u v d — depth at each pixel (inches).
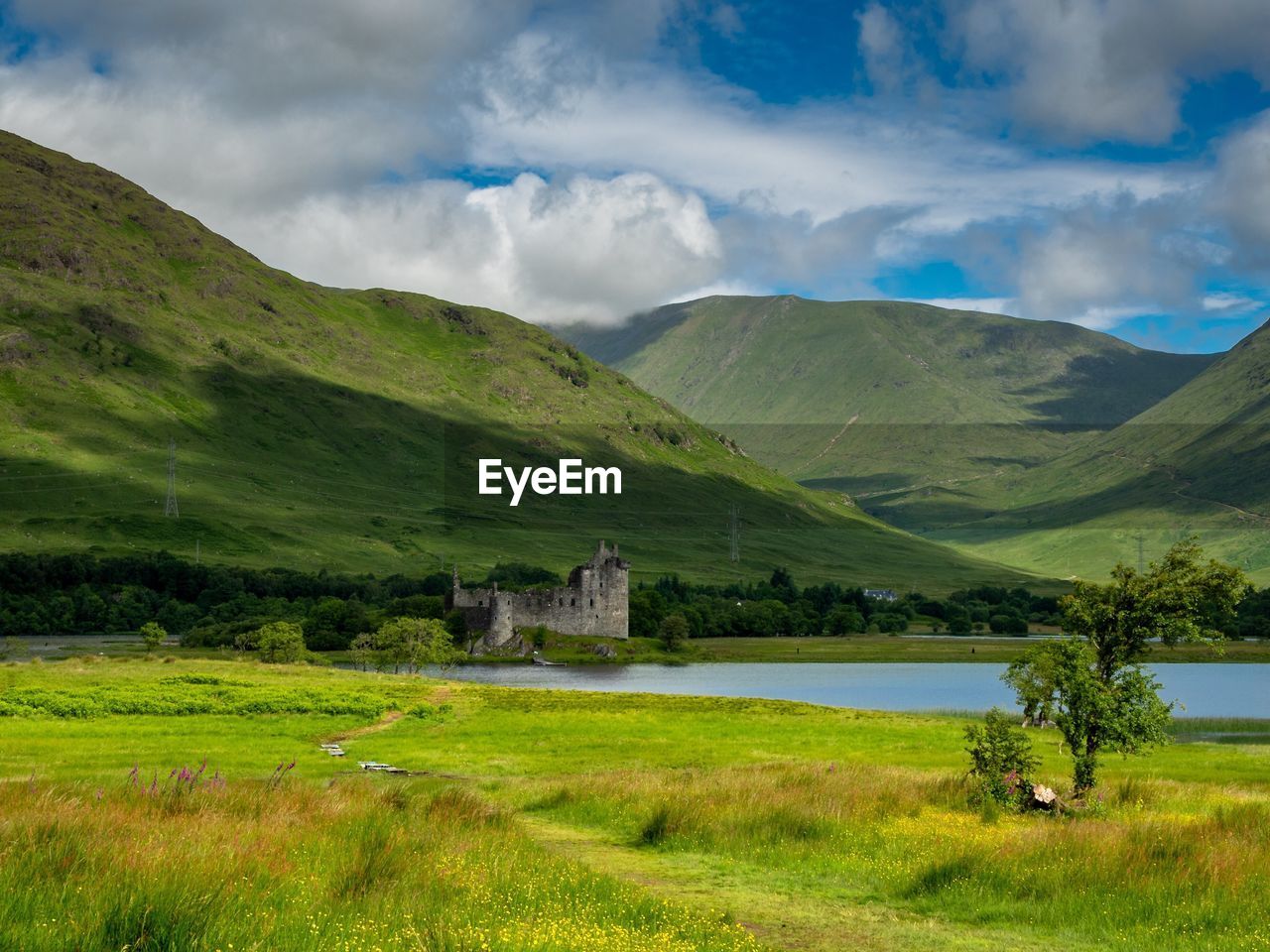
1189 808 1521.9
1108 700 1577.3
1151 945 813.9
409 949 658.8
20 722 2459.4
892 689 5689.0
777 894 990.4
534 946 681.0
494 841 1051.9
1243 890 916.0
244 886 736.3
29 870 719.7
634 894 881.5
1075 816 1407.5
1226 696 5236.2
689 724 3019.2
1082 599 1658.5
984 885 981.2
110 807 986.1
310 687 3572.8
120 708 2765.7
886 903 962.1
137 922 631.8
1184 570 1628.9
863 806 1374.3
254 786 1227.2
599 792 1536.7
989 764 1504.7
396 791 1290.6
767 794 1424.7
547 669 7066.9
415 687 3981.3
